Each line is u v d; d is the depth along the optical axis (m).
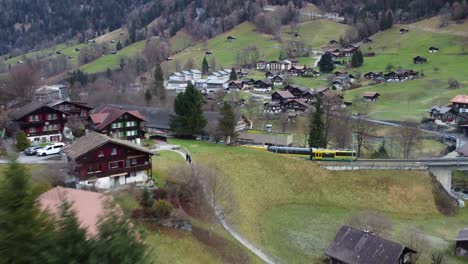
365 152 105.31
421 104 149.00
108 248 13.99
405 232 68.81
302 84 188.38
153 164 70.44
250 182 77.38
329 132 110.56
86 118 93.62
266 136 105.62
